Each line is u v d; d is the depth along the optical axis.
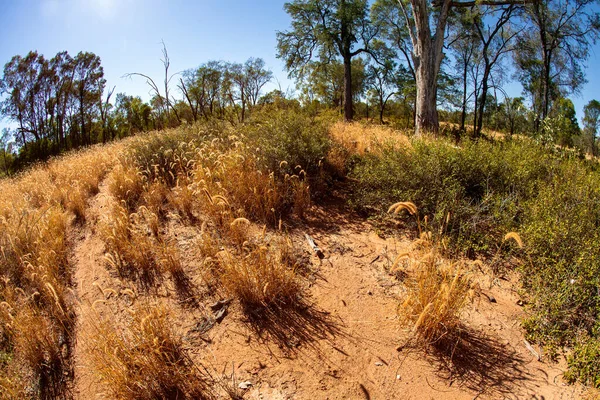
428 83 13.14
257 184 5.35
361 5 25.48
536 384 2.71
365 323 3.37
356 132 9.79
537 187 5.01
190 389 2.84
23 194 8.45
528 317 3.33
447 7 13.39
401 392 2.72
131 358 2.89
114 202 6.07
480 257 4.20
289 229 4.92
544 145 6.89
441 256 4.03
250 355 3.13
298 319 3.47
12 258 4.88
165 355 3.11
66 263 4.95
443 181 4.85
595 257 3.38
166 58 16.81
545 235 3.82
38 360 3.43
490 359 2.95
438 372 2.86
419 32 12.88
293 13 26.12
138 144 8.45
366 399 2.68
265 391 2.79
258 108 11.63
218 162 5.97
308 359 3.04
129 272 4.43
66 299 4.18
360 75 37.00
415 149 5.80
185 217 5.40
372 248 4.50
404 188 5.06
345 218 5.28
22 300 4.17
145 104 42.25
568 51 17.73
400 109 39.00
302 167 6.05
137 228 5.11
